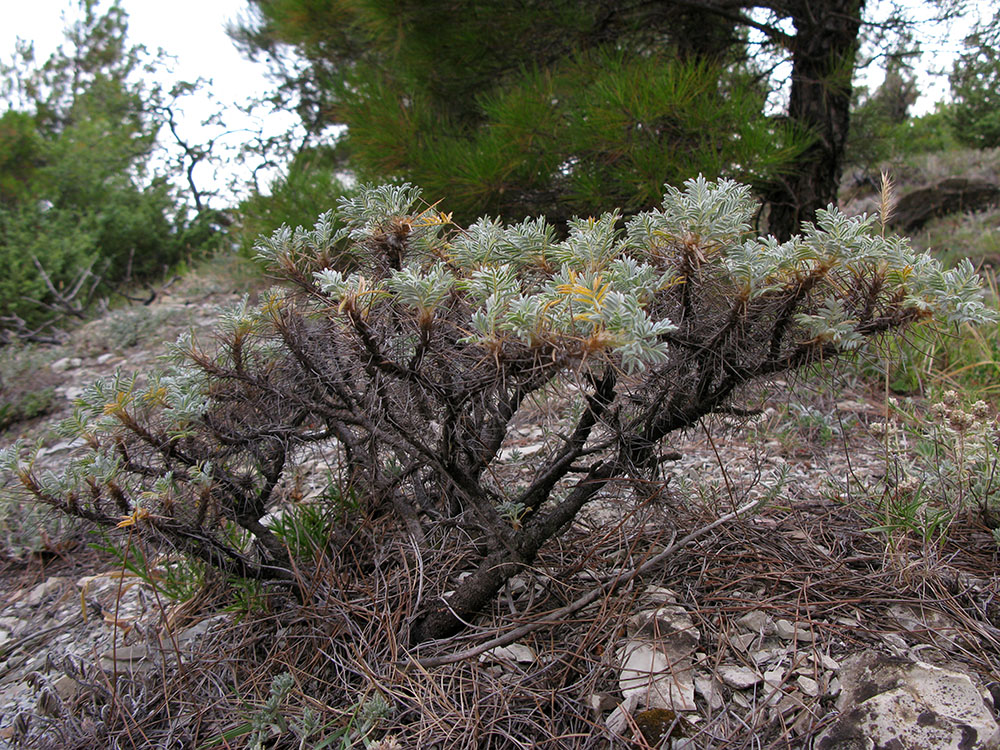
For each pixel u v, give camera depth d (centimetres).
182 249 1055
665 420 171
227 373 175
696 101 396
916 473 246
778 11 493
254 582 200
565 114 430
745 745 147
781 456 281
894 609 182
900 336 156
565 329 127
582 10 509
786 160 407
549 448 259
